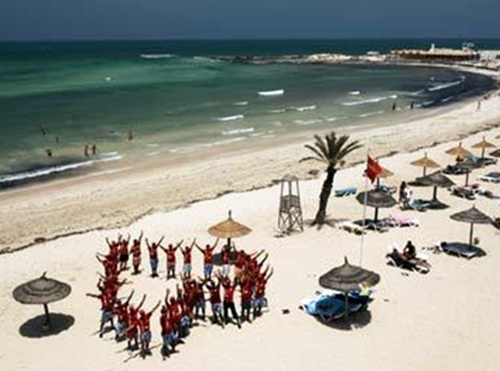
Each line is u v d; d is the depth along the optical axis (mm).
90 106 70250
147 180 37750
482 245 25750
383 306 20172
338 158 27562
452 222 28703
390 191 33688
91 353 17453
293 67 158250
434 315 19594
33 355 17406
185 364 16781
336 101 79688
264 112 68062
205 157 44625
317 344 17812
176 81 105625
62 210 31531
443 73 136875
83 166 41531
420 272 22875
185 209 30875
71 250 25234
